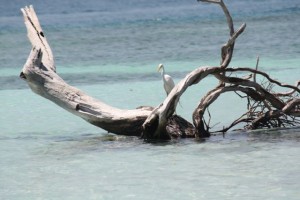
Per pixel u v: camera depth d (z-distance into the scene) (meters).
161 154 23.83
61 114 33.97
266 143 25.00
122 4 194.12
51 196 19.53
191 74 25.09
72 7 188.00
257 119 27.33
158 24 101.19
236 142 25.34
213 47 65.81
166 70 50.00
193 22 101.62
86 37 83.06
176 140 26.05
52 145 26.39
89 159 23.66
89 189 20.08
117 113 26.19
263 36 73.19
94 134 28.42
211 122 29.88
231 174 21.03
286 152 23.58
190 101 35.94
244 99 35.59
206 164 22.30
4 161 23.86
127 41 75.31
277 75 44.09
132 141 26.27
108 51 65.94
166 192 19.45
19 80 47.66
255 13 114.25
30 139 27.78
